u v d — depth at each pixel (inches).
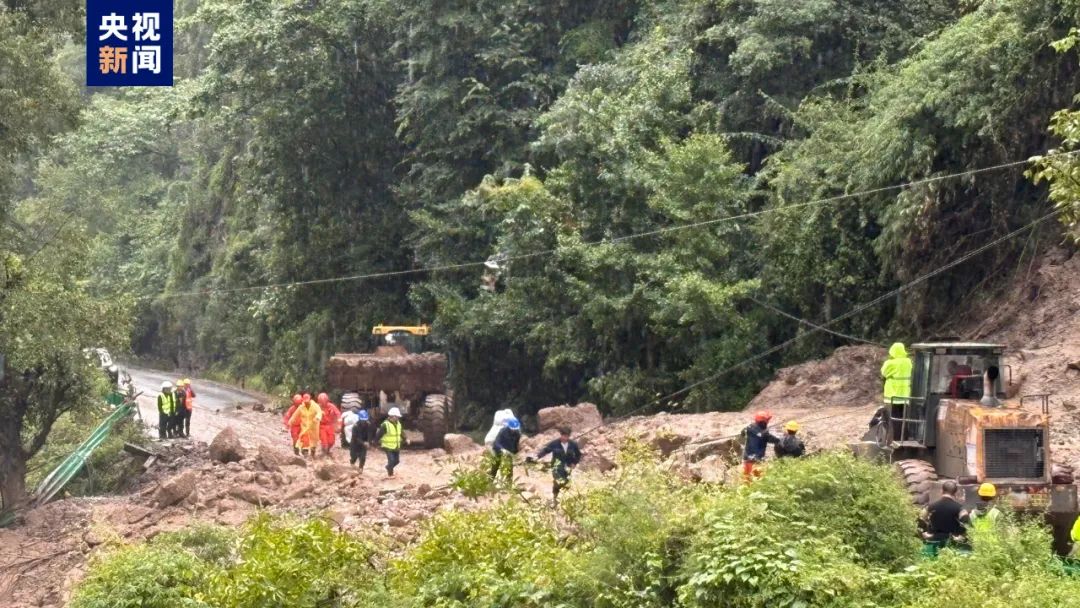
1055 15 1062.4
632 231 1327.5
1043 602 416.8
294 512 768.3
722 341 1227.9
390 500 892.0
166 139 2992.1
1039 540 483.5
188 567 581.6
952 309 1154.0
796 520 507.8
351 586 557.3
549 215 1337.4
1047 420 622.5
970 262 1150.3
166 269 2896.2
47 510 1013.8
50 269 1128.2
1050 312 1048.8
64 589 788.6
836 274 1198.9
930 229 1109.7
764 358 1234.0
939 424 676.1
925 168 1098.7
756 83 1409.9
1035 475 621.0
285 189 1763.0
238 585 538.0
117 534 842.8
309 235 1777.8
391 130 1765.5
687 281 1190.9
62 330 1087.6
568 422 1201.4
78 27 1239.5
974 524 517.3
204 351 2726.4
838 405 1078.4
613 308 1251.8
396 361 1295.5
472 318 1438.2
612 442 1037.8
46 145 1166.3
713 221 1253.7
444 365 1310.3
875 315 1198.9
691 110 1440.7
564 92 1610.5
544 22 1699.1
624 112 1365.7
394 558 593.9
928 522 577.9
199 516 912.3
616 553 507.5
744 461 731.4
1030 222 1117.7
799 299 1227.9
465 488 662.5
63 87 1152.2
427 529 603.8
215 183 2625.5
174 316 2812.5
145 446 1307.8
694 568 479.5
